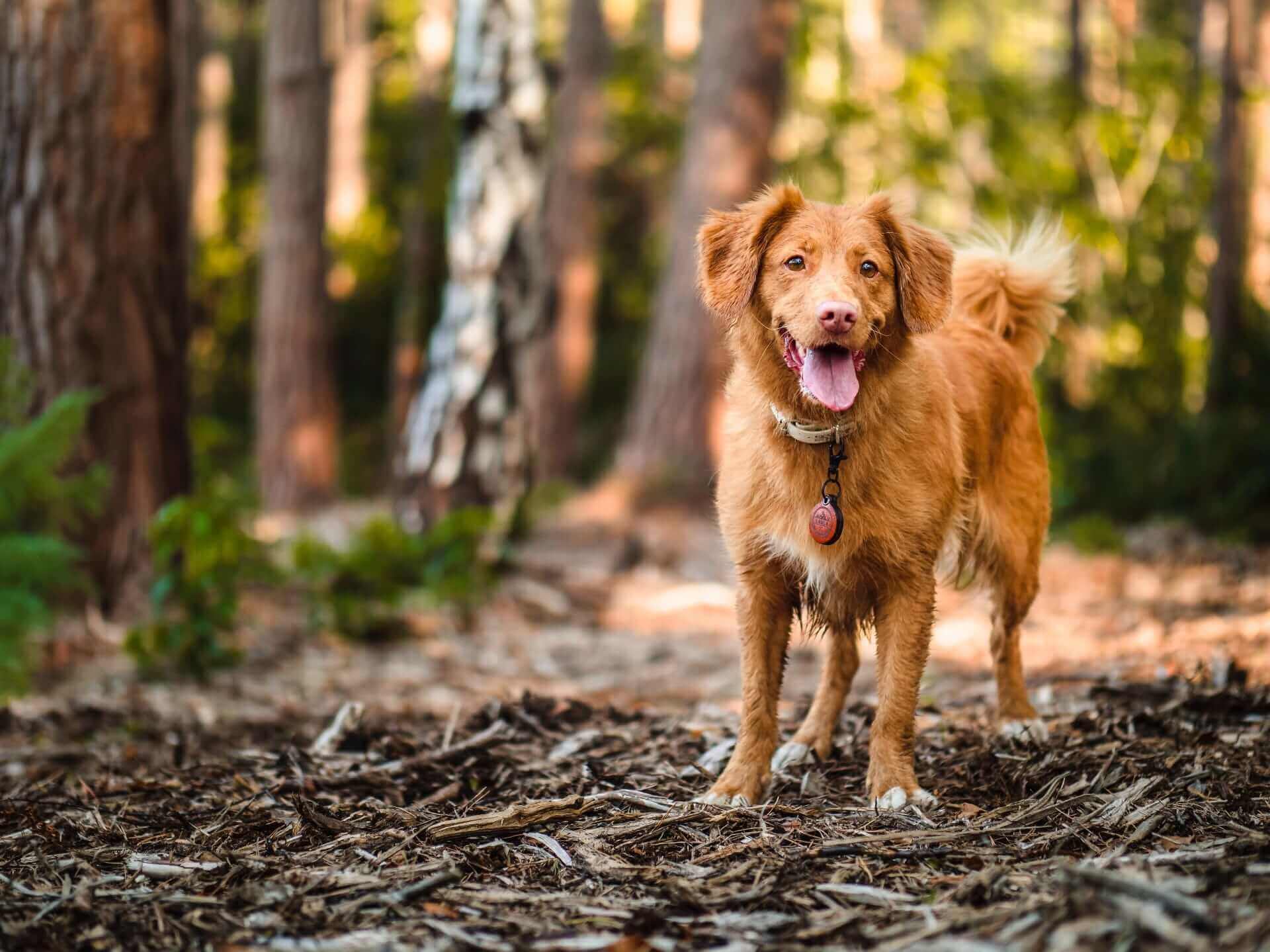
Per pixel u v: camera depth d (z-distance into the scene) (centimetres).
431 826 432
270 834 448
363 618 929
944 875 383
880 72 2133
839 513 476
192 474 902
